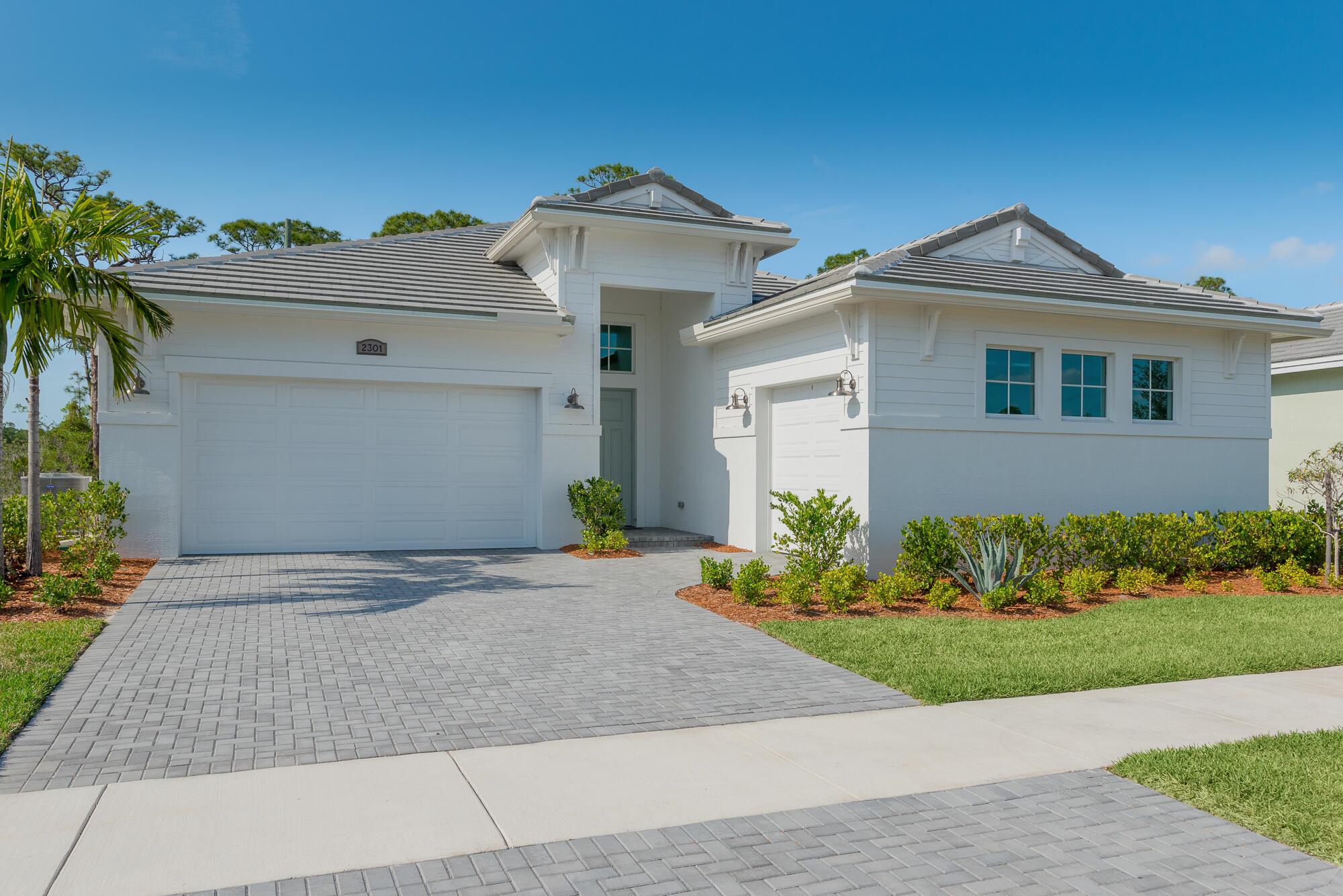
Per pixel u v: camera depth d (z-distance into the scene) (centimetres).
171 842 394
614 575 1186
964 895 360
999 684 675
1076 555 1163
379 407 1380
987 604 964
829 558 1116
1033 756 528
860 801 457
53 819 417
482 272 1580
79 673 678
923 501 1180
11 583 1002
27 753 507
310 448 1344
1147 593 1097
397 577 1139
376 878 365
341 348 1334
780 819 433
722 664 741
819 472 1298
